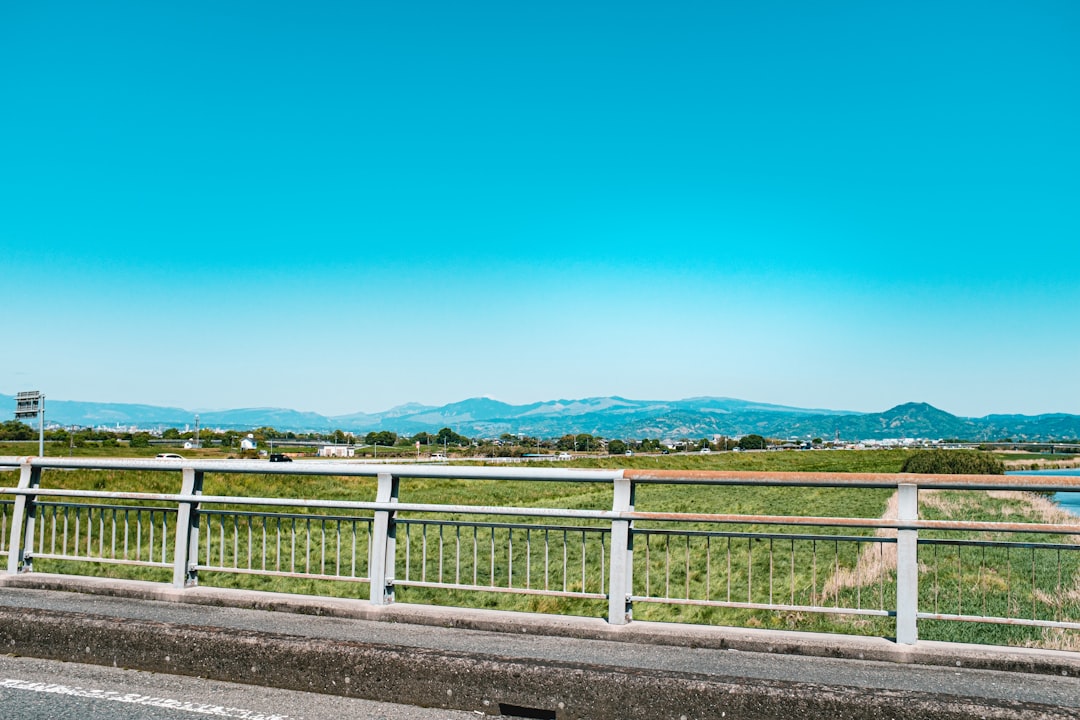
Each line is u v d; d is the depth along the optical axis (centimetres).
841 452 15050
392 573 727
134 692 525
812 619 1162
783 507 2761
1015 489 556
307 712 492
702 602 648
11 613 621
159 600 783
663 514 650
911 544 597
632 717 479
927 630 985
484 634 650
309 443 18650
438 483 4575
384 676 519
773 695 461
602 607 1315
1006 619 587
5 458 905
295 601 733
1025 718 430
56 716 477
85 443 11750
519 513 694
